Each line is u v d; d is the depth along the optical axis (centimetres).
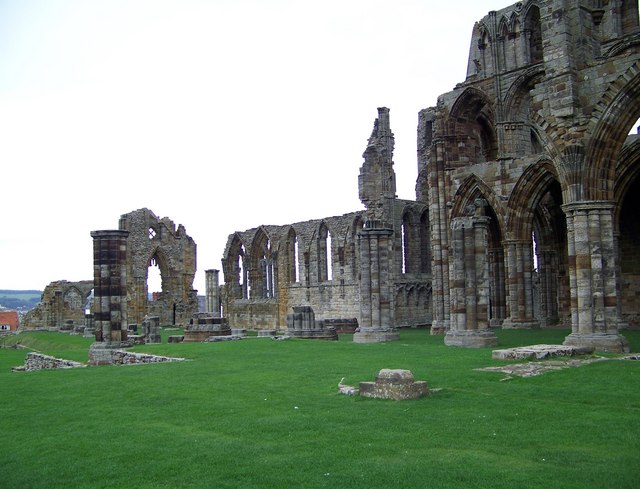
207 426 1502
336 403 1703
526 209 4606
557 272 5412
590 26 3161
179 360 3075
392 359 2650
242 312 8588
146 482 1105
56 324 9556
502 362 2359
